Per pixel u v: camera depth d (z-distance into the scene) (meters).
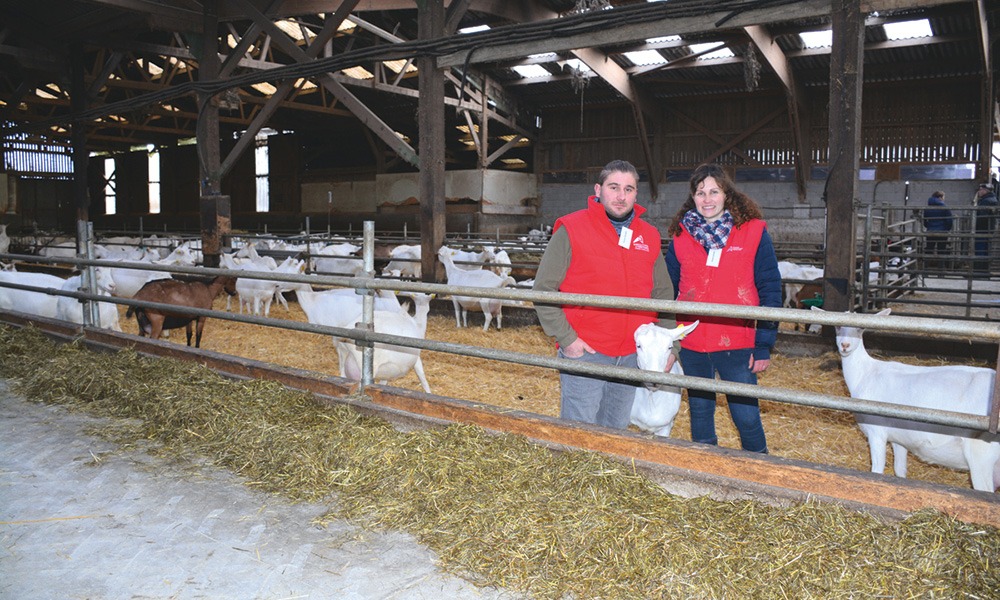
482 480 3.01
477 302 9.39
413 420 3.74
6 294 7.32
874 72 18.19
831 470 2.64
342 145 29.73
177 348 5.15
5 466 3.55
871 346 7.36
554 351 8.17
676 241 3.49
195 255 15.25
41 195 36.22
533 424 3.33
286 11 12.71
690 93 21.12
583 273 3.28
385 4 12.13
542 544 2.56
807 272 10.21
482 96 21.94
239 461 3.53
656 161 22.31
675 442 2.99
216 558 2.66
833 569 2.27
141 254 15.28
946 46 16.47
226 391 4.32
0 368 5.39
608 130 23.47
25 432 4.05
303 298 6.29
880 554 2.30
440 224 10.33
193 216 33.72
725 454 2.84
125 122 28.88
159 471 3.48
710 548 2.44
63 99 25.22
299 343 8.42
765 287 3.28
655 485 2.87
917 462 4.54
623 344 3.38
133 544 2.77
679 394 3.56
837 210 6.96
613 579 2.38
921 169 18.55
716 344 3.38
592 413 3.40
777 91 19.94
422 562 2.60
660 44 16.97
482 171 22.47
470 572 2.52
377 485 3.15
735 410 3.45
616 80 19.02
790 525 2.51
